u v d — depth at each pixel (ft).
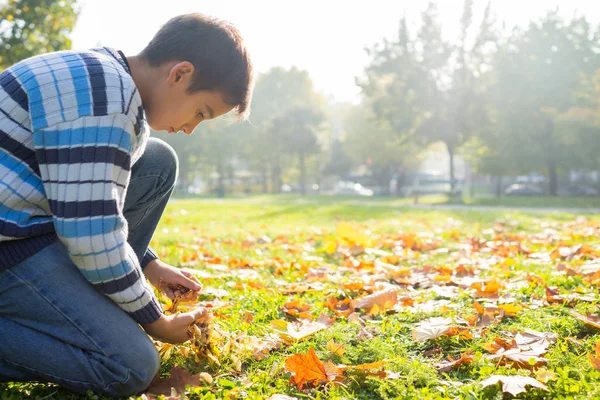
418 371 6.62
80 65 5.70
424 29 98.78
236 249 17.65
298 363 6.45
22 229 5.61
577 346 7.38
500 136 95.20
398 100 102.12
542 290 10.17
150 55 6.11
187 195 161.99
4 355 5.80
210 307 9.68
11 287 5.68
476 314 8.84
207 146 157.38
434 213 41.78
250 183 203.00
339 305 9.95
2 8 37.01
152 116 6.27
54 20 38.83
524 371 6.41
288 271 13.78
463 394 6.06
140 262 7.82
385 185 163.53
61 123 5.45
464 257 15.40
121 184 5.72
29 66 5.74
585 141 90.22
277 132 155.43
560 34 89.20
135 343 5.89
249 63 6.26
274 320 8.57
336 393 6.14
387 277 12.60
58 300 5.70
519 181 150.30
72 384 5.85
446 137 99.91
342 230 20.92
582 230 21.95
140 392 6.17
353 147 152.97
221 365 7.00
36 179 5.69
